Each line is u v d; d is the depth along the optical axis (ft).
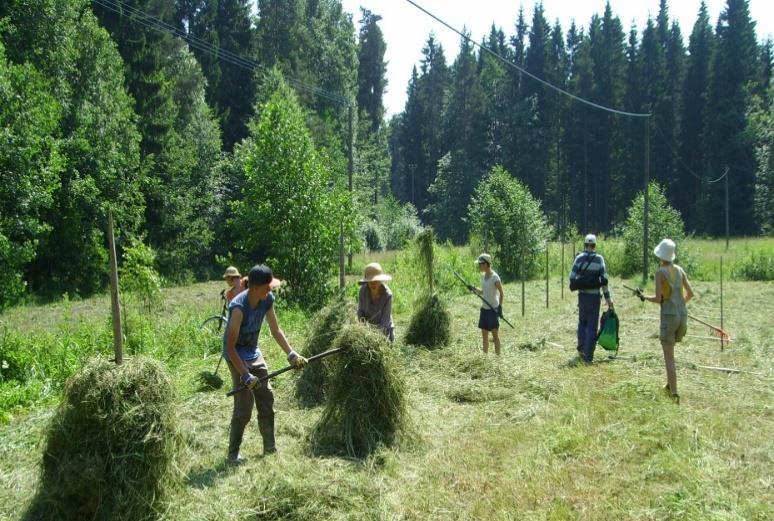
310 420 21.13
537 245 82.17
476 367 26.73
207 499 14.71
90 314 57.52
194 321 38.27
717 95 184.96
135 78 103.71
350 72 166.81
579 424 19.17
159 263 97.09
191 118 118.52
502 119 208.95
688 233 183.52
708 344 34.30
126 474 13.67
